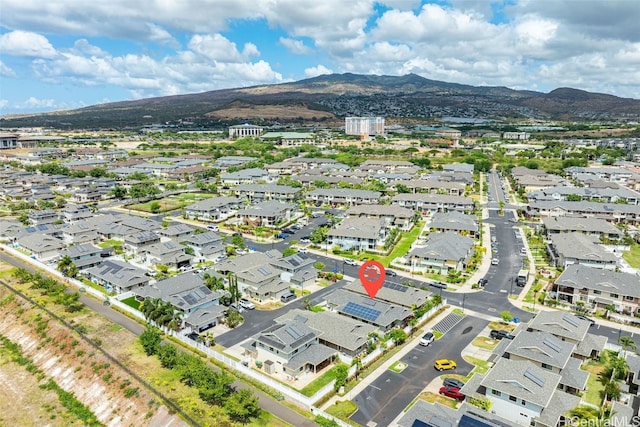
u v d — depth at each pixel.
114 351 78.00
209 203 173.38
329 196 193.38
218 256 126.50
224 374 65.44
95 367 74.81
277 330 73.69
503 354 71.88
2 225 148.12
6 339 88.88
